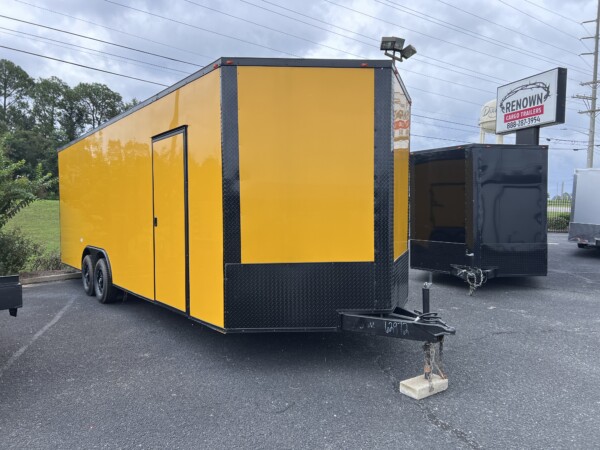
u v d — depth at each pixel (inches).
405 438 121.3
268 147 161.8
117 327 232.4
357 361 180.5
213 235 169.3
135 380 162.6
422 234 362.3
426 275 410.3
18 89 3149.6
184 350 195.5
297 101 161.3
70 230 345.7
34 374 169.2
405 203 202.5
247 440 120.6
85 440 121.5
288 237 163.2
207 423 130.2
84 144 307.3
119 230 253.8
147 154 217.6
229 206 162.4
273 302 163.8
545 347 199.8
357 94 161.9
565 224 928.3
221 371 170.7
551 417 133.6
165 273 204.1
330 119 161.9
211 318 172.2
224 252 163.5
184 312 189.6
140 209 226.8
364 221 163.9
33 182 370.3
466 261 329.1
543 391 152.5
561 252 564.7
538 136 521.7
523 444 118.2
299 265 163.5
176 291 195.8
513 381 161.2
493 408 139.5
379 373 167.9
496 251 327.0
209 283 173.0
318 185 162.9
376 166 163.3
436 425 128.6
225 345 201.9
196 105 176.6
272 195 162.4
